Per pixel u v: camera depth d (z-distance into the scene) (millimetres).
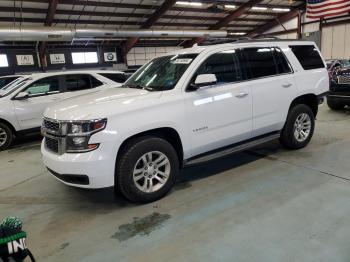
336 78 6945
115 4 14969
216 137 3477
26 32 12719
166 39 21203
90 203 3250
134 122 2865
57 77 6410
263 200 3037
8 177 4266
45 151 3088
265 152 4523
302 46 4441
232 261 2172
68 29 13891
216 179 3648
